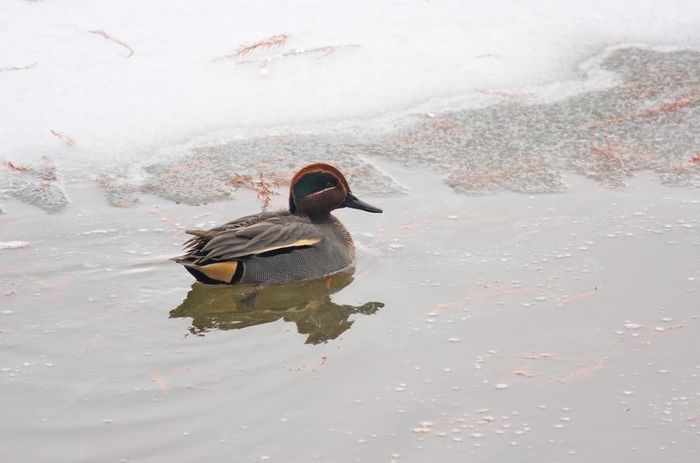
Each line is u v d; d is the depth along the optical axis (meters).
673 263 10.72
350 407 8.61
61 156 13.09
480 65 15.07
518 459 7.95
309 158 13.07
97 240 11.44
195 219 11.87
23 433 8.30
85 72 14.73
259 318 10.35
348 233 11.52
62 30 15.73
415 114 14.04
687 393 8.73
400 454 8.02
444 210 11.98
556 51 15.43
